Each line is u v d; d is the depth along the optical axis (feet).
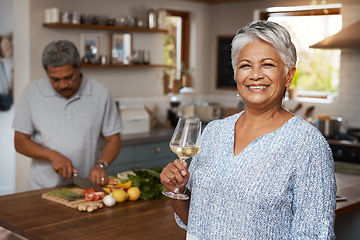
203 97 21.24
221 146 5.07
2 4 18.17
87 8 16.69
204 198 4.93
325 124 17.13
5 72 18.30
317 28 18.67
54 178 9.89
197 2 20.44
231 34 20.44
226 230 4.74
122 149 15.75
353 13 17.42
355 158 15.92
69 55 9.26
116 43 17.44
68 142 9.86
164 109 19.74
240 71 4.85
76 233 6.86
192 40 20.70
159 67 18.72
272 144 4.74
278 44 4.64
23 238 7.61
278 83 4.76
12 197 8.63
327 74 18.85
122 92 18.15
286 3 18.67
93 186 9.02
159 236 6.83
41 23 15.52
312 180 4.50
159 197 8.82
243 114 5.24
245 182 4.67
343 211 8.57
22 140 9.87
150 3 18.61
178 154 5.42
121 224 7.31
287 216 4.62
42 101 9.86
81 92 10.01
